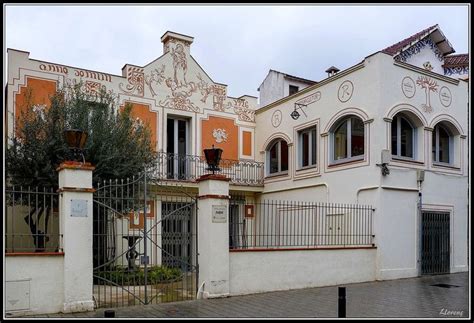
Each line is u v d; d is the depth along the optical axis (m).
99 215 9.62
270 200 17.77
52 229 11.81
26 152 11.70
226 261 10.15
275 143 18.38
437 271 14.47
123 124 12.97
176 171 16.61
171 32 17.06
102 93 13.62
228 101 18.44
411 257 13.87
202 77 17.81
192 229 10.74
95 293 10.36
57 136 11.80
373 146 13.59
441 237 14.75
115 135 12.45
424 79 14.89
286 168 17.62
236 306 9.09
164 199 15.55
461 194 15.56
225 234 10.20
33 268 8.13
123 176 12.06
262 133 18.72
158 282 11.58
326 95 15.52
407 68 14.43
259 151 18.78
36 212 12.67
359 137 14.44
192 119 17.34
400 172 13.88
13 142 11.88
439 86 15.34
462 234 15.42
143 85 16.23
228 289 10.13
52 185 11.67
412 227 14.01
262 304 9.32
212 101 17.97
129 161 12.41
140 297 9.90
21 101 13.94
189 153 17.25
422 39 19.14
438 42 19.69
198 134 17.41
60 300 8.35
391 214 13.50
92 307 8.56
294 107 17.02
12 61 13.91
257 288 10.66
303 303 9.47
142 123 14.95
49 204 11.73
